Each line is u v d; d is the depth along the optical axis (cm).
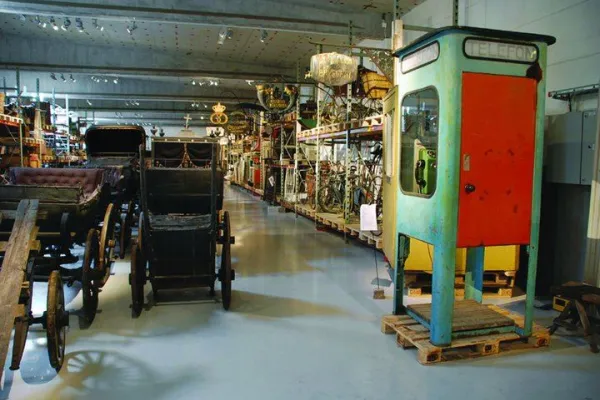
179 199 490
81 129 2550
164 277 468
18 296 304
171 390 308
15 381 318
